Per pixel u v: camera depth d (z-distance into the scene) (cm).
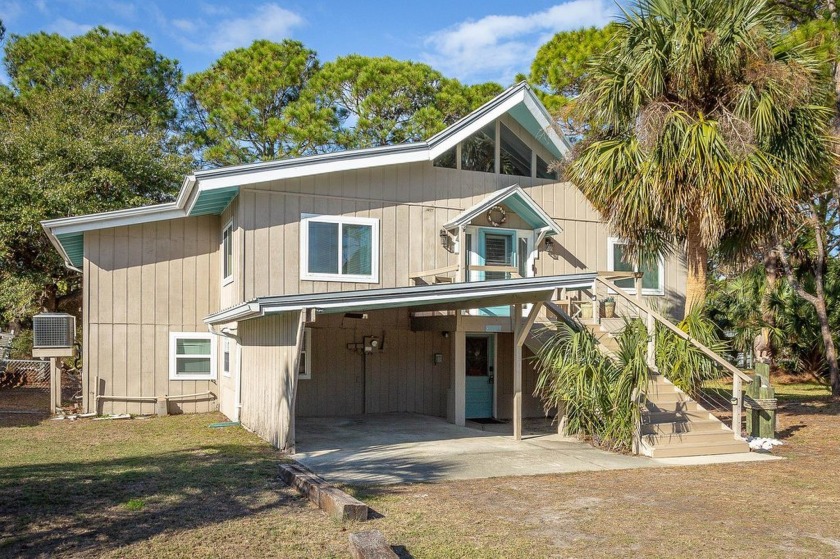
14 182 2033
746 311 2402
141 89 3009
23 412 1493
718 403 1491
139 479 806
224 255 1506
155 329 1520
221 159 2838
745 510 712
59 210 2034
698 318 1238
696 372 1190
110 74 2864
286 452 1009
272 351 1108
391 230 1438
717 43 1116
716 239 1123
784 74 1109
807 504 739
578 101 1291
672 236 1298
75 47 2894
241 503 704
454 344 1386
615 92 1209
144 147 2322
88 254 1470
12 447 1057
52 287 2322
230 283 1406
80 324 2420
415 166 1473
